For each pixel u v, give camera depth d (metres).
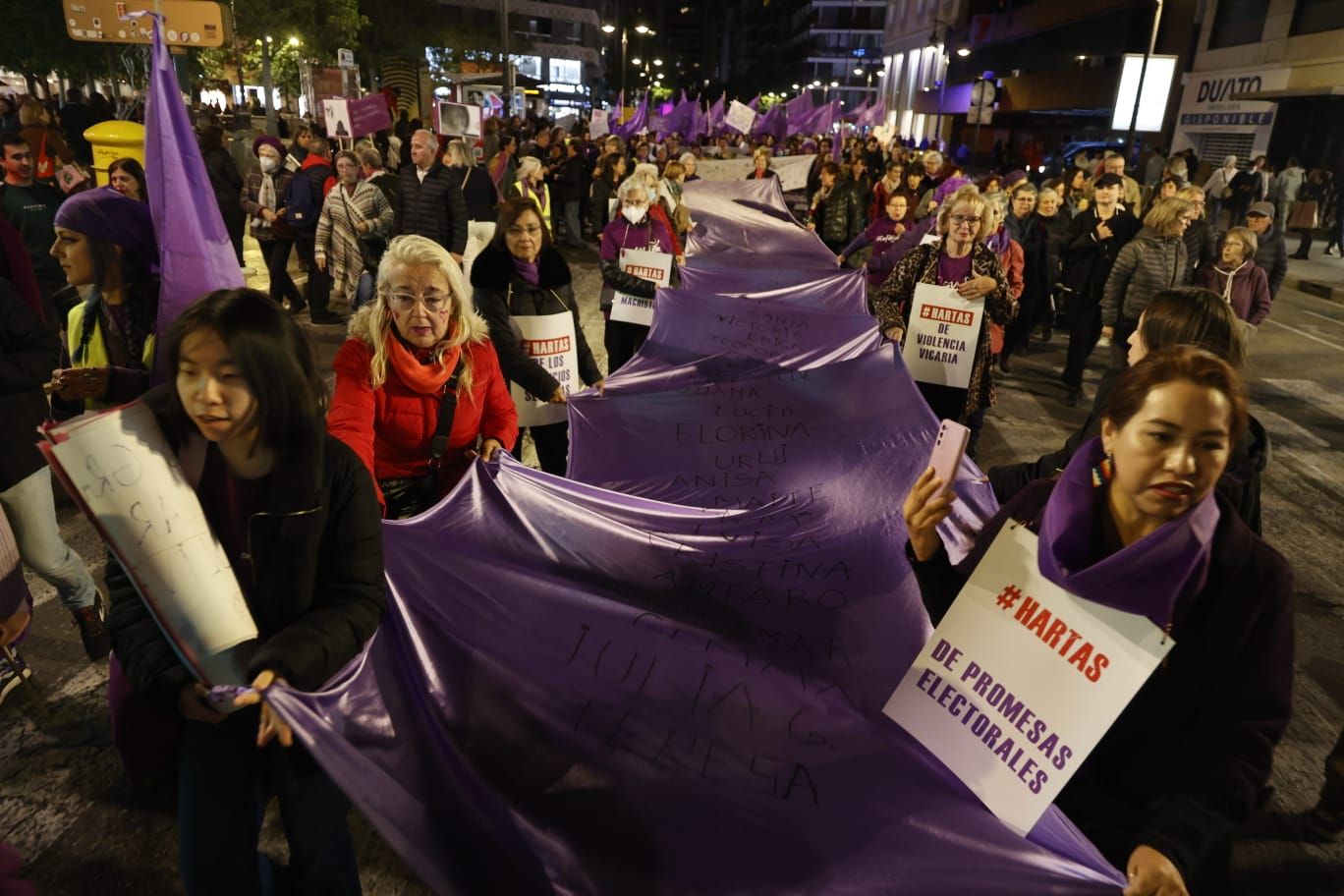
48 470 3.40
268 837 2.91
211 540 1.87
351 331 3.10
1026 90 45.06
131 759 2.30
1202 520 1.54
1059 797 1.91
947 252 5.39
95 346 3.26
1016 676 1.75
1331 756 3.07
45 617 4.16
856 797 1.97
